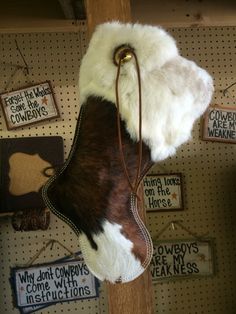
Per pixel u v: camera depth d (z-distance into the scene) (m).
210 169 0.91
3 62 0.87
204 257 0.89
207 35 0.92
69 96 0.88
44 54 0.88
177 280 0.88
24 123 0.86
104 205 0.47
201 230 0.90
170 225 0.89
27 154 0.85
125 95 0.45
